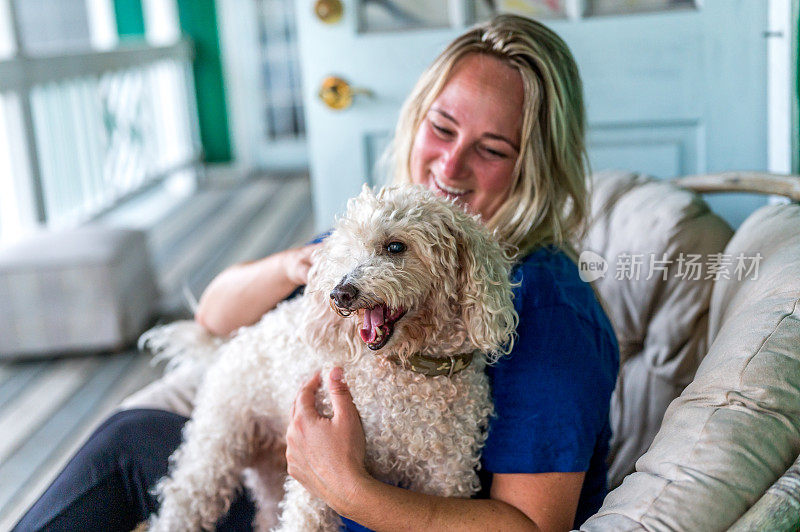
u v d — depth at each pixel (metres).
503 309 0.91
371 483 0.92
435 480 0.98
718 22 1.93
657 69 1.99
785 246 1.11
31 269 2.89
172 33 6.03
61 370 2.93
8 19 3.84
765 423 0.83
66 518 1.19
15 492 2.13
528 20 1.10
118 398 2.67
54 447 2.37
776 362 0.89
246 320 1.32
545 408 0.95
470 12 2.10
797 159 1.60
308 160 6.40
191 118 6.15
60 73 4.32
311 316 0.98
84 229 3.29
